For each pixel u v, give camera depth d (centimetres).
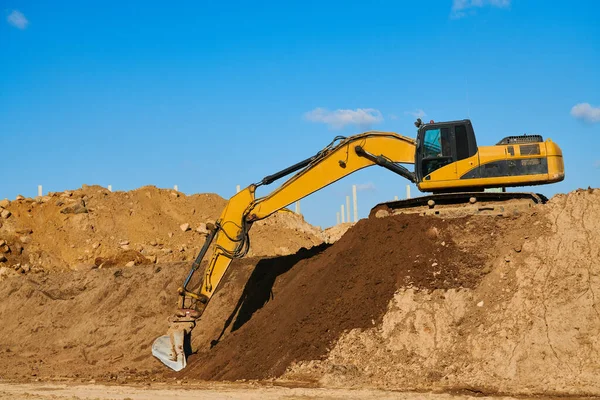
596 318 1650
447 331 1744
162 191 4378
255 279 2572
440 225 1977
